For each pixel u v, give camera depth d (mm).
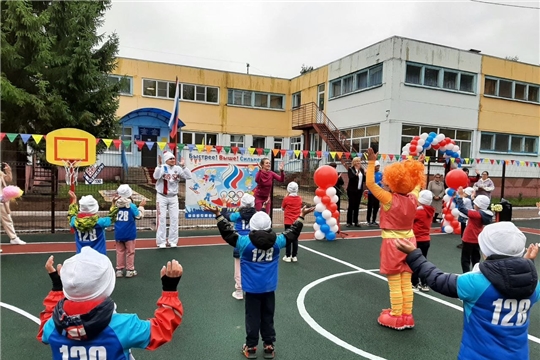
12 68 12289
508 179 20312
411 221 4547
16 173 12414
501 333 2334
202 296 5352
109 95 13789
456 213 9430
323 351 3846
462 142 19297
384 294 5668
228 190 10969
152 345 1961
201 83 23781
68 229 9656
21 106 11828
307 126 22500
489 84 19875
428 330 4449
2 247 7961
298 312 4883
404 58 17547
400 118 17625
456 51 18734
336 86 21797
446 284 2510
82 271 1711
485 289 2359
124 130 20766
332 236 8977
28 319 4422
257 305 3613
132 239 6074
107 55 14250
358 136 19766
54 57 12617
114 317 1869
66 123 12867
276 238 3643
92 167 14234
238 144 25094
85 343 1786
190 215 10656
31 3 12961
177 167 8289
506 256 2385
